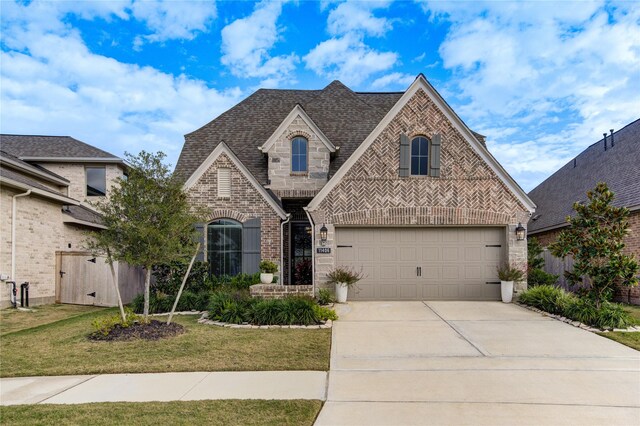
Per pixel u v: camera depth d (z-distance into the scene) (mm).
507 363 6941
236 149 17359
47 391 5645
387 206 13422
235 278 13266
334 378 6180
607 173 18344
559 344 8148
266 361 6980
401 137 13461
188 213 9438
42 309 12820
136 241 8719
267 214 14297
